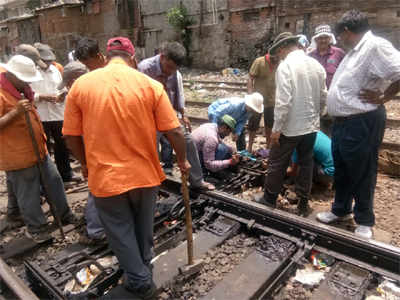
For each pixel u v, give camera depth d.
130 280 2.54
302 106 3.51
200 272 2.92
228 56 18.92
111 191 2.24
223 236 3.39
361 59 3.04
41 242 3.53
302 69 3.47
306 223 3.18
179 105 4.67
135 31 22.53
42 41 25.19
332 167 4.48
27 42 26.88
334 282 2.71
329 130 5.14
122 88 2.23
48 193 3.57
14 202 4.02
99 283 2.78
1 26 29.50
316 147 4.50
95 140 2.24
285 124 3.58
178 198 4.11
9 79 3.30
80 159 2.60
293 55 3.55
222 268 2.97
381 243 2.81
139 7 21.92
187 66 20.92
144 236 2.65
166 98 2.40
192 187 4.14
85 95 2.24
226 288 2.66
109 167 2.24
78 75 3.55
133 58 2.55
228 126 4.52
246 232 3.56
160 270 2.92
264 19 17.09
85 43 2.97
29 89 3.50
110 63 2.37
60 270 2.99
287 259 2.97
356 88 3.13
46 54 4.60
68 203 4.30
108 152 2.25
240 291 2.62
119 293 2.65
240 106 5.00
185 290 2.73
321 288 2.66
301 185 3.96
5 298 2.59
